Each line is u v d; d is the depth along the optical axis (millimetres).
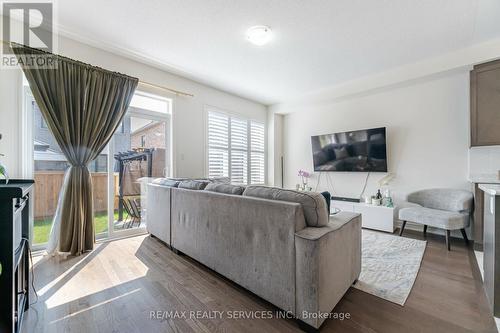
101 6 2100
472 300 1631
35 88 2258
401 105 3678
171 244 2564
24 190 1181
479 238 2711
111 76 2791
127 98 2939
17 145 2293
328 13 2191
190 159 3859
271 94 4625
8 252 1069
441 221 2695
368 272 2068
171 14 2213
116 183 3094
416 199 3309
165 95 3506
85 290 1751
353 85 3914
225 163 4488
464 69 2971
